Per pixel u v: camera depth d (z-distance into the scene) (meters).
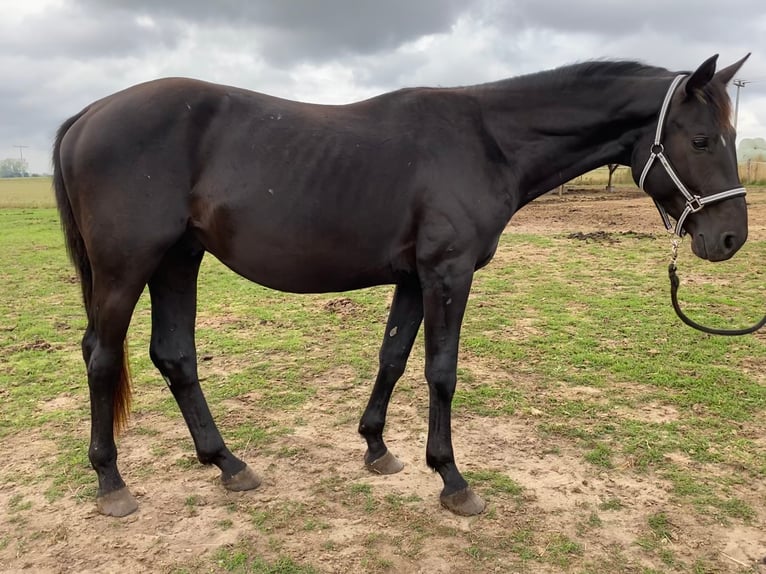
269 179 2.31
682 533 2.42
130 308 2.40
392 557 2.26
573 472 2.92
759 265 8.39
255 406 3.75
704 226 2.32
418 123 2.40
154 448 3.17
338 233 2.34
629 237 11.74
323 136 2.34
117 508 2.53
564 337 5.11
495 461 3.03
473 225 2.35
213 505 2.63
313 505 2.63
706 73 2.20
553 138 2.50
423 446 3.22
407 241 2.40
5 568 2.19
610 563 2.23
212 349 4.95
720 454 3.08
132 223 2.28
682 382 4.05
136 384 4.13
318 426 3.46
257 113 2.38
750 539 2.38
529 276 7.93
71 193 2.38
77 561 2.24
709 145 2.25
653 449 3.13
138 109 2.30
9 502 2.64
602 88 2.45
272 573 2.17
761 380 4.11
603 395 3.89
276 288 2.57
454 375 2.46
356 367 4.48
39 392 3.98
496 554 2.28
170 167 2.31
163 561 2.24
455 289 2.37
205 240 2.48
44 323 5.81
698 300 6.36
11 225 15.95
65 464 2.99
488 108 2.49
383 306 6.41
